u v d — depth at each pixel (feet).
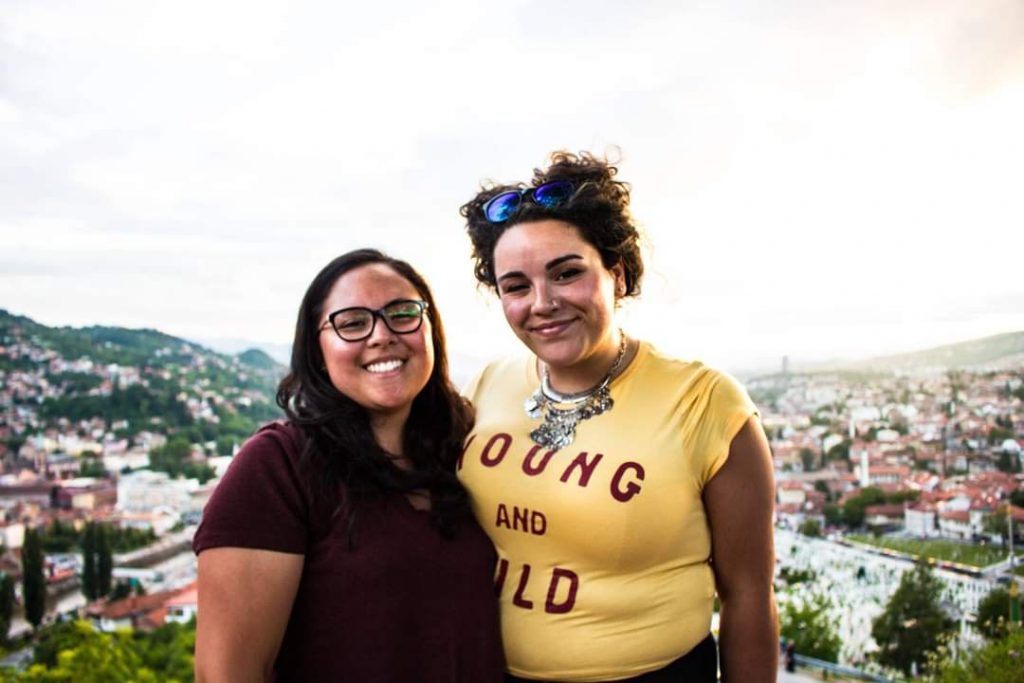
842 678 61.72
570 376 6.71
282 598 5.80
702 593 6.46
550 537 6.35
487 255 6.79
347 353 6.26
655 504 6.14
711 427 6.31
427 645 6.06
